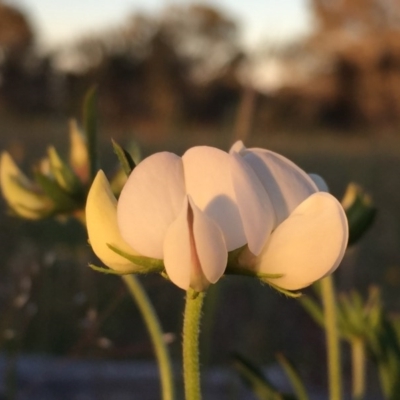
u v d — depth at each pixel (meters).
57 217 0.22
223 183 0.15
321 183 0.17
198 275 0.14
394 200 0.90
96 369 0.33
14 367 0.28
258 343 0.41
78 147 0.22
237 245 0.15
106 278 0.40
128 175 0.16
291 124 2.60
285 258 0.15
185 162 0.15
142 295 0.20
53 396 0.33
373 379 0.38
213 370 0.36
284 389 0.36
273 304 0.45
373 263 0.55
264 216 0.15
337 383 0.20
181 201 0.15
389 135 2.80
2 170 0.22
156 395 0.33
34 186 0.22
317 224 0.15
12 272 0.36
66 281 0.39
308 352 0.41
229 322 0.43
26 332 0.38
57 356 0.36
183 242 0.14
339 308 0.21
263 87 0.48
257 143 1.51
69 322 0.38
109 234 0.15
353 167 1.28
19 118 2.67
